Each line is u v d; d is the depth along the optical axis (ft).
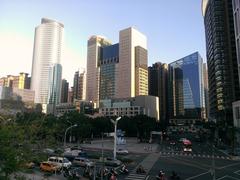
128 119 500.74
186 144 349.82
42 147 67.92
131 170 173.27
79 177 144.36
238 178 150.51
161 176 140.26
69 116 417.28
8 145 52.60
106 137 507.30
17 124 61.31
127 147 346.54
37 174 143.23
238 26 386.52
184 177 151.33
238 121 357.82
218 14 562.66
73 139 401.29
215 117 583.58
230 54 533.96
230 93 519.60
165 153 282.15
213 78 605.31
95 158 223.10
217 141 419.95
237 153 274.57
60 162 168.04
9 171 50.78
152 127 462.60
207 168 183.62
